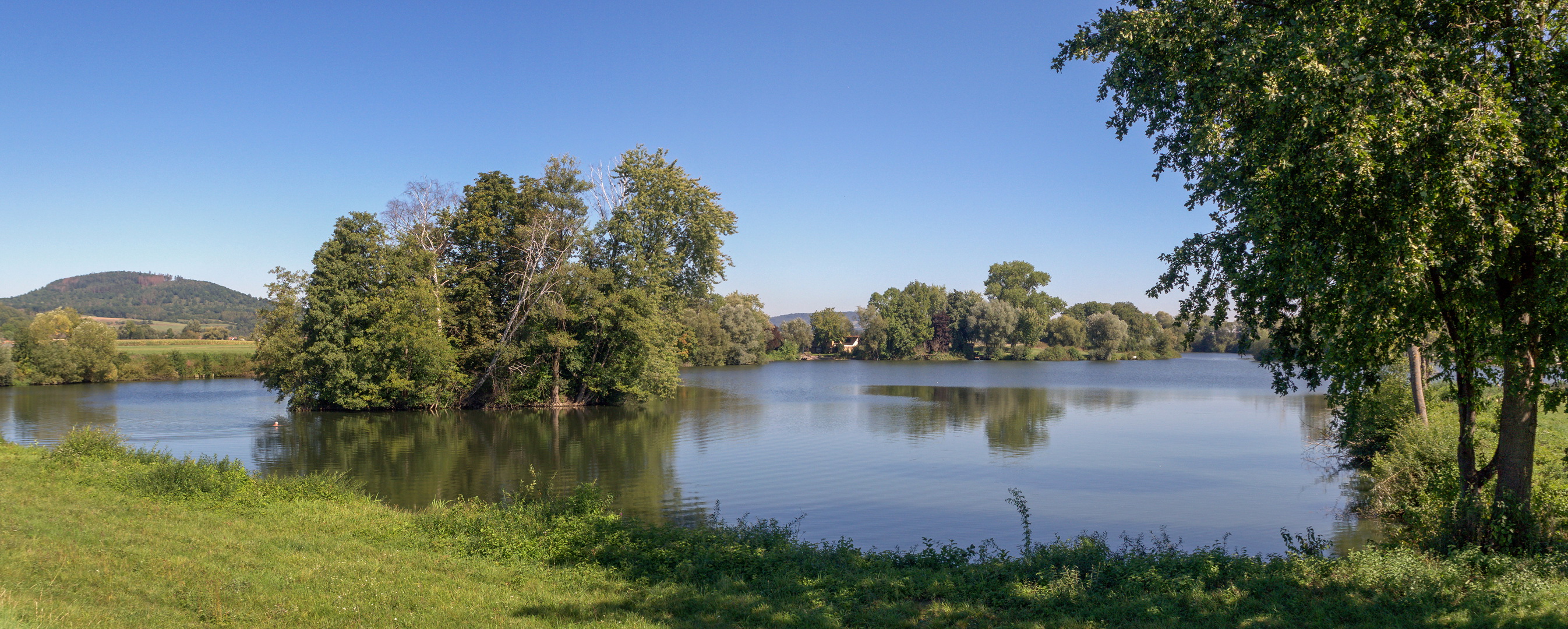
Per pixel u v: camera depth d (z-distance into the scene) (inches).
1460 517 504.1
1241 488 962.1
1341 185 430.0
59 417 1806.1
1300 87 435.2
